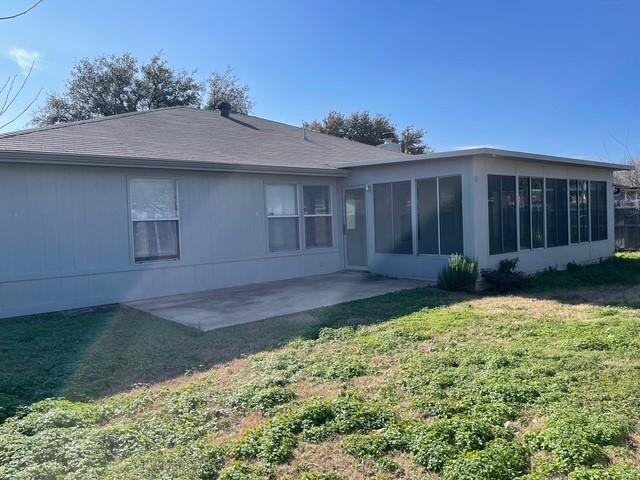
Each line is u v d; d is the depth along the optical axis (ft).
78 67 104.63
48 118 102.78
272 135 50.06
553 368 15.61
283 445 11.30
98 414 13.47
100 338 22.06
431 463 10.34
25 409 14.06
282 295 32.19
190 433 12.25
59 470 10.37
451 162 34.94
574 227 44.50
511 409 12.66
